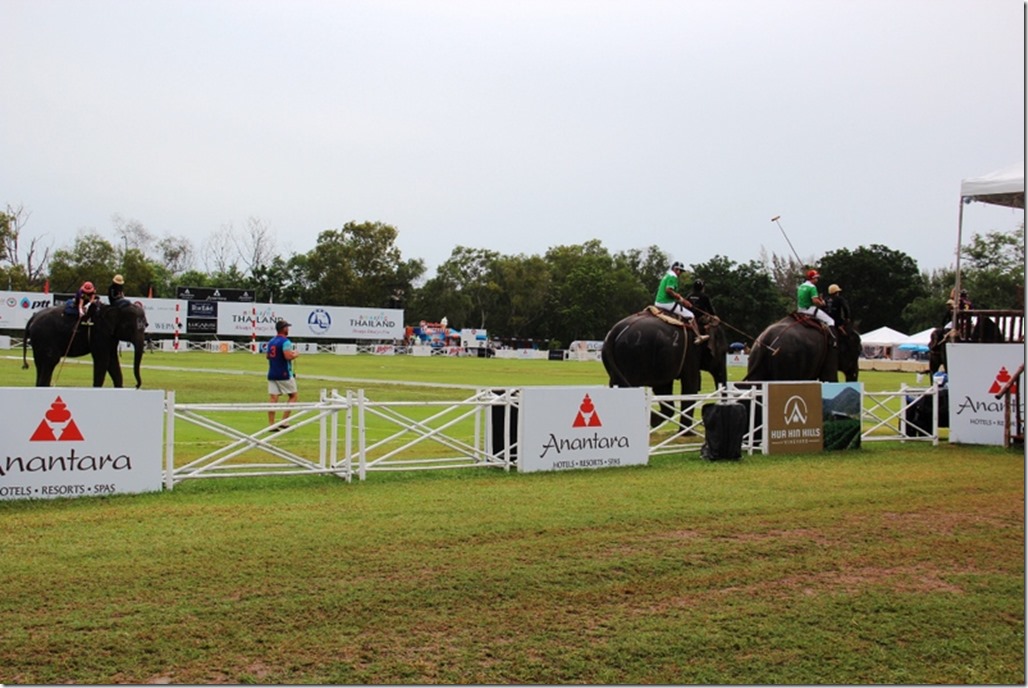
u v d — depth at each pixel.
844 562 8.86
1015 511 11.43
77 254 86.19
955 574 8.56
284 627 6.61
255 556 8.34
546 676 5.93
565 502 11.23
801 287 19.58
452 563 8.33
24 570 7.74
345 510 10.41
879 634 6.89
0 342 60.38
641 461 14.75
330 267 97.56
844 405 17.44
